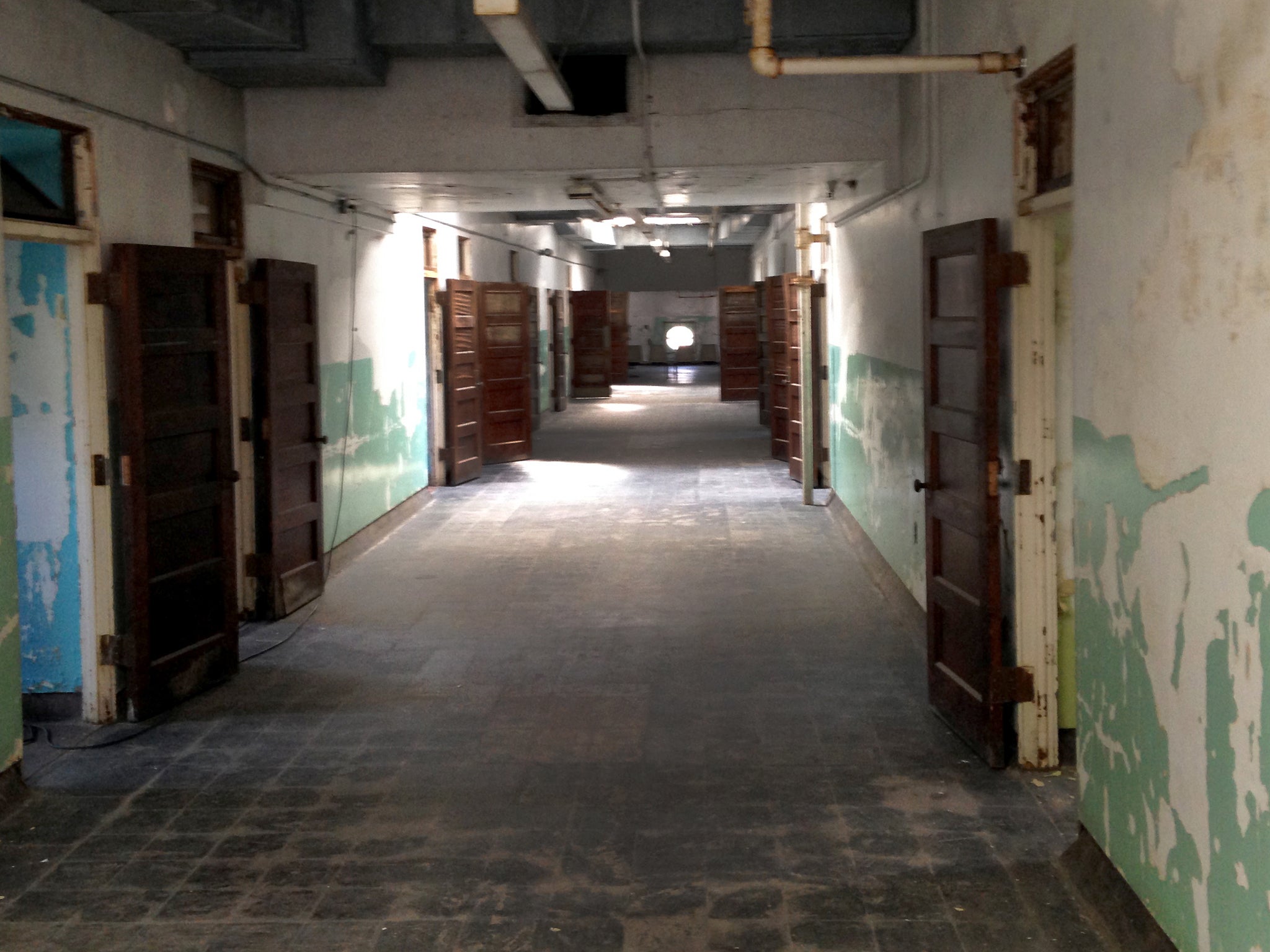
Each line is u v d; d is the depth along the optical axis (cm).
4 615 405
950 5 500
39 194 454
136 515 475
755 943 311
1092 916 317
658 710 500
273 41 541
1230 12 230
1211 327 241
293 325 664
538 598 692
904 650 578
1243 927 232
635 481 1123
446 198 778
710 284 2622
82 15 464
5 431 405
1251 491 224
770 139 628
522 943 313
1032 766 424
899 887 339
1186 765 260
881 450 708
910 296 608
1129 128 288
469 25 586
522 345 1265
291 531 668
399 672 557
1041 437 415
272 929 322
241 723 488
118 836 382
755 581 723
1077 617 340
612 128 632
